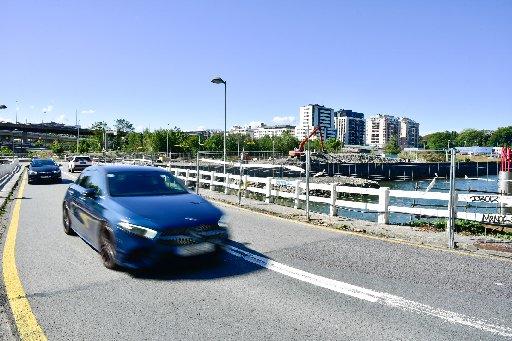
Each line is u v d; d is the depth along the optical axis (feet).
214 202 43.11
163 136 262.06
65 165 148.66
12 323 12.55
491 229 27.25
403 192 29.71
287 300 14.53
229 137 312.71
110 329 12.16
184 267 18.52
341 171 208.85
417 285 16.08
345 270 18.08
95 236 19.84
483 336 11.82
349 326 12.42
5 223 30.07
